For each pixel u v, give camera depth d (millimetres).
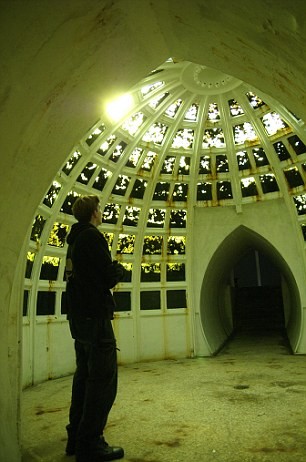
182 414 4523
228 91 8500
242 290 18562
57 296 8297
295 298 11195
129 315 9938
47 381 7555
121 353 9617
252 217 10438
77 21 1941
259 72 2582
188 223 10469
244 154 9688
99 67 2428
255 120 8891
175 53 2930
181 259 10539
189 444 3459
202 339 10242
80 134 2885
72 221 8398
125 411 4762
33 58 1892
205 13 2197
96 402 2926
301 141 8875
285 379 6484
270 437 3559
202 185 10359
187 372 7754
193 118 9266
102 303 3043
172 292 10484
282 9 1701
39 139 2412
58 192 7867
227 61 2729
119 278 3172
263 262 20141
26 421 4480
